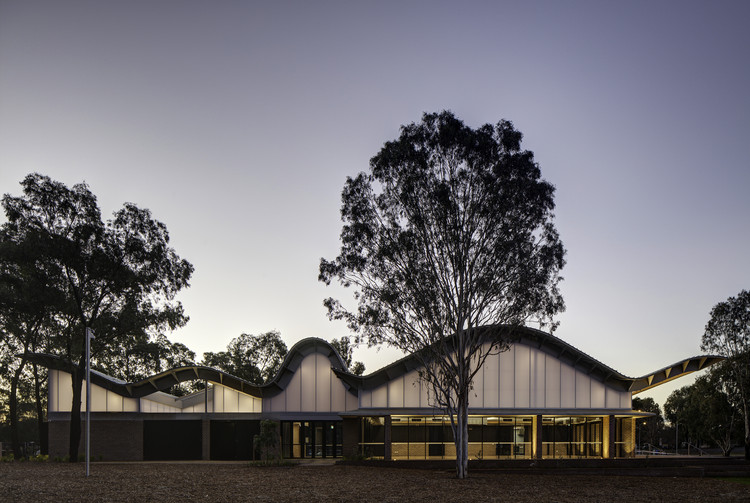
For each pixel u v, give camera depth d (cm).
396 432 4169
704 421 7156
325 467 3691
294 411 4562
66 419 4578
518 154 3338
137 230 4447
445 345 3394
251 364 7750
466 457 3259
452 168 3350
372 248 3434
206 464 3941
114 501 2102
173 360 7419
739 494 2652
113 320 4544
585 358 4169
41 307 4381
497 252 3322
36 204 4153
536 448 4116
